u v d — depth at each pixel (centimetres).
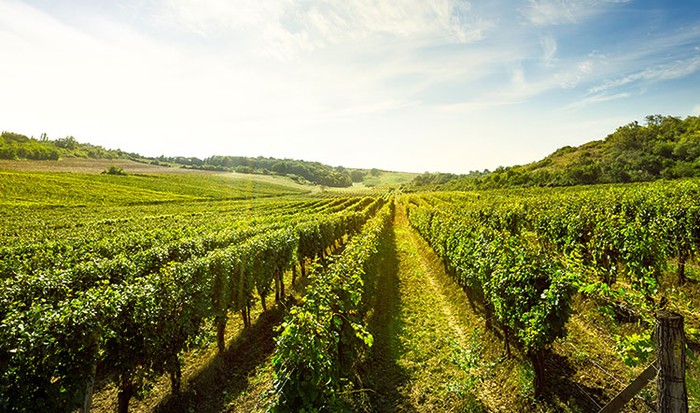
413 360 845
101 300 626
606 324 825
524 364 742
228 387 785
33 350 492
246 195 9644
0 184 6222
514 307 744
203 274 888
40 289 928
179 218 3991
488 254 936
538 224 1720
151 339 680
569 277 626
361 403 673
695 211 1069
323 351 508
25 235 2483
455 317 1130
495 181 8831
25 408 479
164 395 745
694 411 524
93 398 736
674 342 332
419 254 2353
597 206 1784
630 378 643
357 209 6088
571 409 591
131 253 1628
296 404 464
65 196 6334
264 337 1041
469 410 641
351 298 785
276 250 1330
